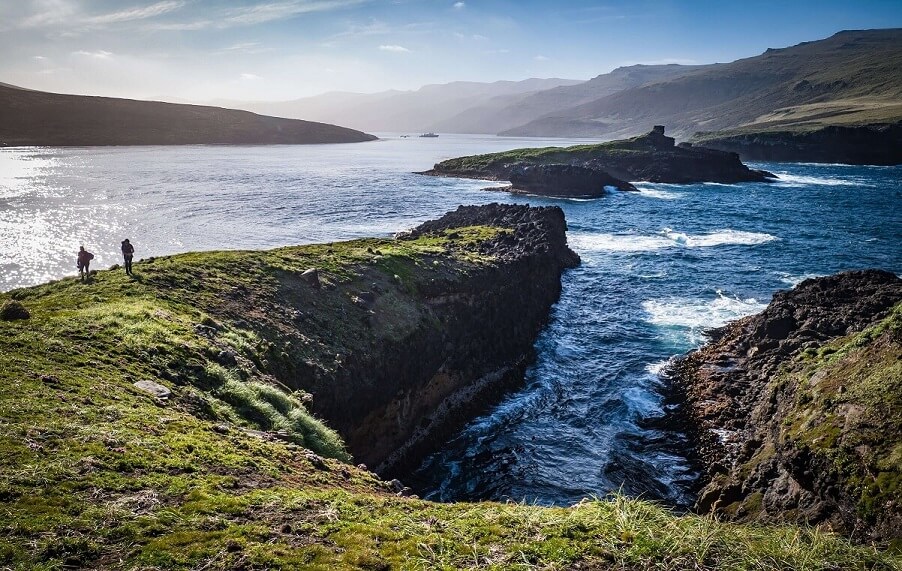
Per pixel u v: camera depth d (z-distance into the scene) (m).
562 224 65.56
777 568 9.15
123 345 18.28
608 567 9.06
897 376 15.76
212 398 17.44
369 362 27.20
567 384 32.66
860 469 14.04
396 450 26.36
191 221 73.75
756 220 83.75
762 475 18.25
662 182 137.50
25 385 13.46
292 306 28.70
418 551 9.24
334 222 76.88
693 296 47.34
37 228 64.94
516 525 10.52
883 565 9.52
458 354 33.03
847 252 62.19
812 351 23.66
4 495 9.12
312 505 10.88
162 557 8.24
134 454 11.38
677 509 21.28
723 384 29.34
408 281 35.38
